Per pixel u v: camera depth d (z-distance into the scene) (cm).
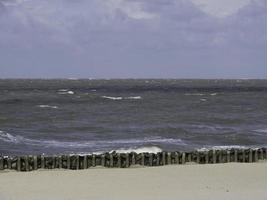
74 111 10288
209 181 3008
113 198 2528
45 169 3541
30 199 2516
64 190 2736
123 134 6625
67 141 5884
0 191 2711
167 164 3722
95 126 7556
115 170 3434
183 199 2498
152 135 6531
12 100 13638
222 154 3862
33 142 5741
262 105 12938
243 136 6359
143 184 2919
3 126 7419
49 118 8681
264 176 3180
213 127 7675
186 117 9175
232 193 2642
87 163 3619
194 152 3828
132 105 12319
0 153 4875
